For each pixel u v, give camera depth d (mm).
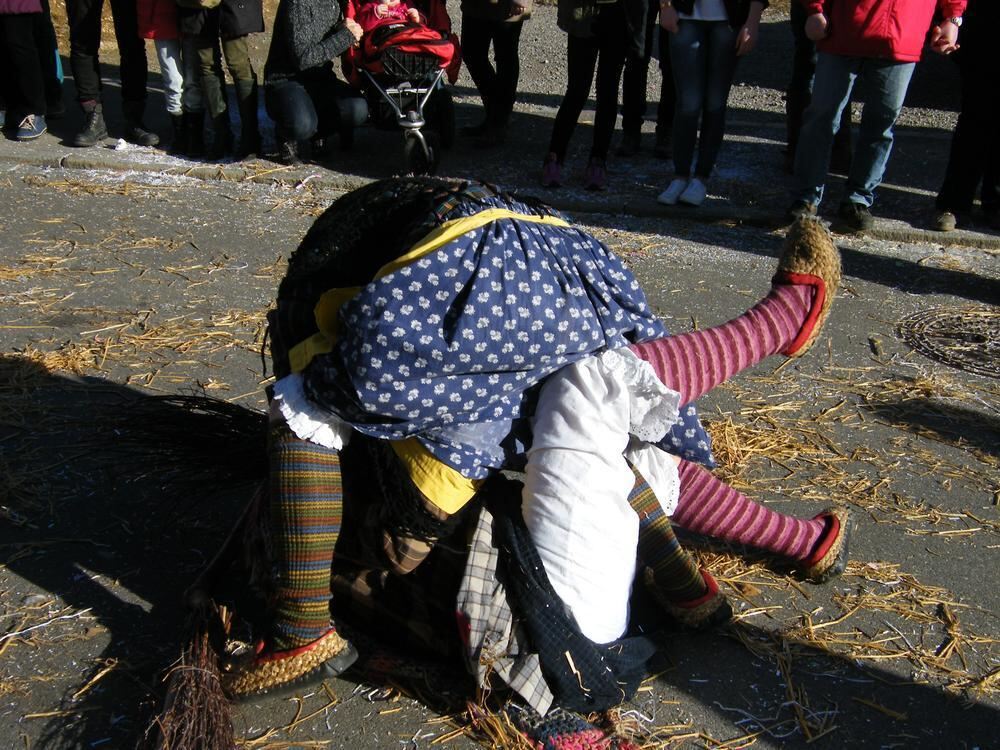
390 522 2514
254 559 2756
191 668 2459
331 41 6973
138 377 4207
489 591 2451
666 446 2678
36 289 5043
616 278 2531
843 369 4660
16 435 3713
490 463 2430
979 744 2605
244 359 4434
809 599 3098
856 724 2646
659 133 8008
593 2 6688
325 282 2531
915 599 3127
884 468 3846
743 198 7125
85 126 7656
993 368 4762
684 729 2594
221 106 7426
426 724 2555
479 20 7801
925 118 9766
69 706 2564
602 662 2496
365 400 2289
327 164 7539
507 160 7879
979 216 6926
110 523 3271
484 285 2305
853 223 6520
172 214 6316
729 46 6516
